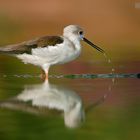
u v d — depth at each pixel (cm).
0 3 3559
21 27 3064
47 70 1767
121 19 3275
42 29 3036
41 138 1055
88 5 3516
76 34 1803
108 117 1206
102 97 1412
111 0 3562
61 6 3478
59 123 1168
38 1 3559
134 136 1071
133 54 2295
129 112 1248
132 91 1492
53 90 1511
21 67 1978
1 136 1073
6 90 1502
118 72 1841
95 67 1958
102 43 2670
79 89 1528
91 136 1071
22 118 1206
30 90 1509
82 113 1245
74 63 2055
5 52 1742
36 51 1744
